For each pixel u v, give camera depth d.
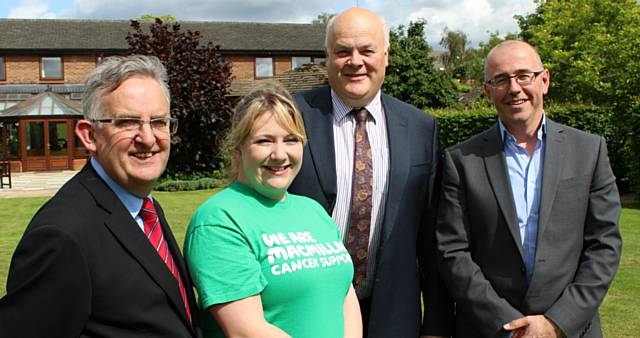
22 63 28.50
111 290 1.88
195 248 2.28
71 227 1.82
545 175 2.84
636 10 19.12
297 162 2.48
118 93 2.04
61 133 25.95
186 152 19.72
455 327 3.10
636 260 7.08
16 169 25.41
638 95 15.79
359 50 2.95
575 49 20.28
